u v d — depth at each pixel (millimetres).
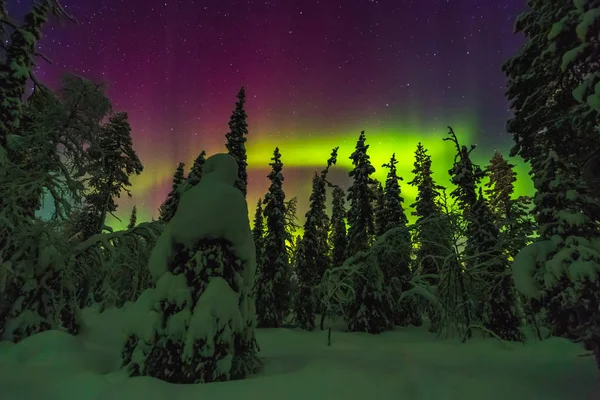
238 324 7320
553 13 12398
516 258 7973
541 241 7949
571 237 7309
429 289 19656
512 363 10258
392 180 31156
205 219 7828
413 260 23656
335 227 37469
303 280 28562
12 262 11625
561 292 6988
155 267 7742
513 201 30062
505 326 18047
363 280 23297
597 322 6715
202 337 6805
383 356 10281
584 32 7461
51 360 8164
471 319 18156
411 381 6699
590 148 11109
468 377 7324
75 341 9273
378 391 6125
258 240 34062
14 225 11719
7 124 13297
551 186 7938
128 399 5523
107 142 26594
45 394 5949
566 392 6555
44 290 11914
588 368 8930
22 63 13820
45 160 13133
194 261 7707
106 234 13625
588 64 8320
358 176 27344
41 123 13484
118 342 12562
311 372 6906
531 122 14141
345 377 6617
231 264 8016
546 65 12898
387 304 23656
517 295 18781
